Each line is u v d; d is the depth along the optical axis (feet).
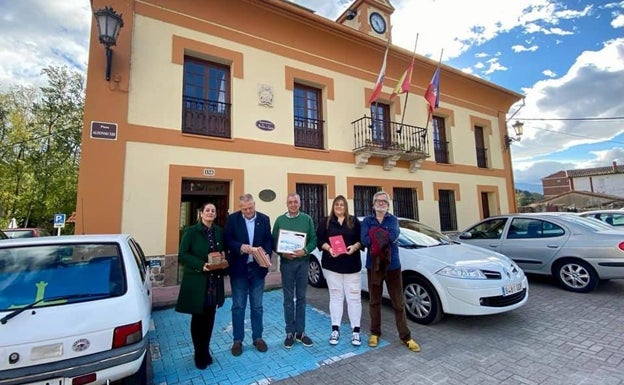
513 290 14.33
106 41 19.83
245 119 25.88
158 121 22.38
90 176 19.95
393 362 11.47
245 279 12.76
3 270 8.71
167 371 11.15
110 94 21.03
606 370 10.55
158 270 21.31
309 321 16.06
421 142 37.50
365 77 33.99
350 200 30.94
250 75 26.53
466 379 10.21
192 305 10.99
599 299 18.40
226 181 25.30
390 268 13.05
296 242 13.11
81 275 9.11
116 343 8.16
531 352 11.98
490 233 24.84
